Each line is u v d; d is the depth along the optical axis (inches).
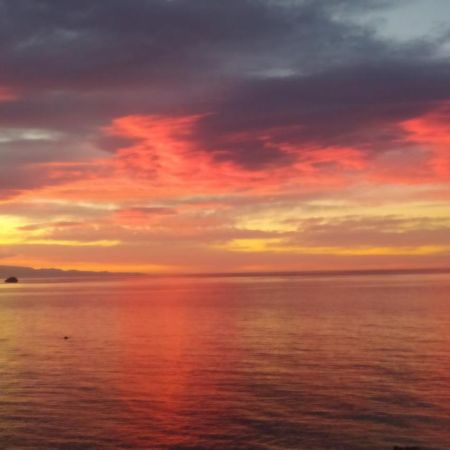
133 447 1029.8
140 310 3941.9
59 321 3208.7
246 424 1137.4
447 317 3002.0
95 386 1454.2
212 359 1818.4
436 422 1126.4
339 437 1058.1
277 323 2854.3
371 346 2004.2
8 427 1132.5
